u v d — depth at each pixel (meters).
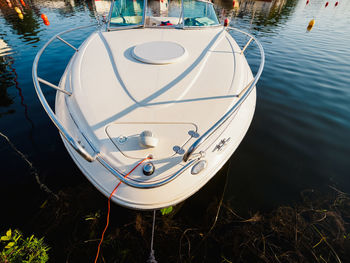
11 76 4.57
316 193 2.18
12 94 3.86
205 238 1.82
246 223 1.92
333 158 2.63
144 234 1.83
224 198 2.13
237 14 13.09
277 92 4.15
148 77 1.98
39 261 1.46
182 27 3.09
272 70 5.18
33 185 2.20
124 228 1.87
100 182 1.47
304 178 2.35
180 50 2.35
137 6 3.10
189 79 1.98
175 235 1.84
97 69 2.10
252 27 9.77
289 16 13.41
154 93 1.82
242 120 1.94
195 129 1.59
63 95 2.01
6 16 10.41
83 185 2.21
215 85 1.96
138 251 1.73
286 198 2.14
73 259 1.66
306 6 20.45
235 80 2.06
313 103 3.79
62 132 1.30
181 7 3.22
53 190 2.15
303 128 3.15
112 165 1.41
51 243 1.74
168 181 1.36
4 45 6.44
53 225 1.86
